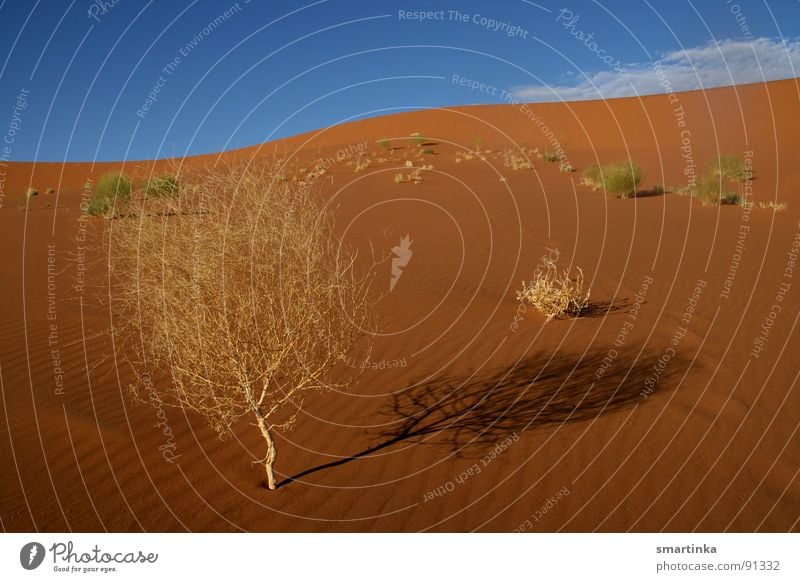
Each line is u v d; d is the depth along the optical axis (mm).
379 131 58812
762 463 4723
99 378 5781
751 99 49906
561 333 7449
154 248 3908
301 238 4070
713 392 5891
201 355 3922
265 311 3922
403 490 4395
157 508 4059
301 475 4562
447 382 6172
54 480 4211
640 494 4344
